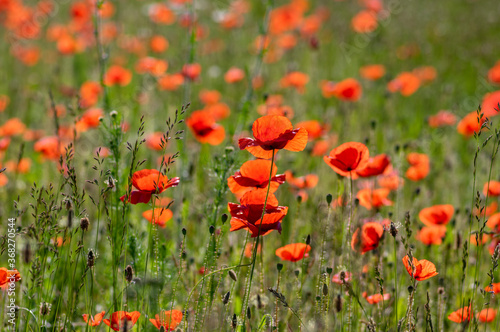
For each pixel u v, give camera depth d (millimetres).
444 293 4578
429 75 10789
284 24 11727
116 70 8156
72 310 3959
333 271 4664
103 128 4953
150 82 9359
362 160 4078
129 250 4422
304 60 12234
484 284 4902
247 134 6516
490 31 14609
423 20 15328
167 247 4711
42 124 9000
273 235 5367
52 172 7082
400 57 12641
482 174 7406
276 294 3600
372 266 4648
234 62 12320
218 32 14594
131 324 3475
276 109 6480
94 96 8023
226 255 4930
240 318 3832
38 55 11539
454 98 11023
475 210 5910
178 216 5617
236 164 4945
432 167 7441
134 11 15031
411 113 10188
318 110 9602
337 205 4906
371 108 10055
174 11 11391
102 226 5465
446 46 13656
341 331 3951
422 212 4809
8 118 9312
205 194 5984
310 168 6797
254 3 16562
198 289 4543
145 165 6594
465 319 3990
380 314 4324
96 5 6168
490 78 9320
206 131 5719
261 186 3771
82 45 11055
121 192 4602
